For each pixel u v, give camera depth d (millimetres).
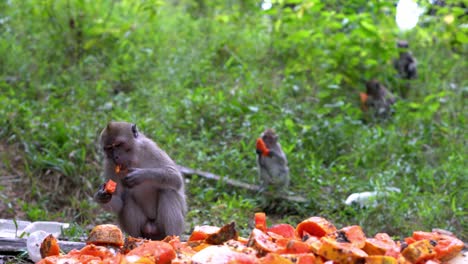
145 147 7906
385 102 14617
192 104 13383
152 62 15133
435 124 13648
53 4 16047
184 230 8648
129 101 13539
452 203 10258
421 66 16797
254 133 12602
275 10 15570
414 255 5332
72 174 10922
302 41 15805
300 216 10586
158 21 17531
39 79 14047
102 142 7883
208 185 11312
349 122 13250
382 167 11992
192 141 12430
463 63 17031
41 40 15273
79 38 15398
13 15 15961
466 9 17719
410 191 10891
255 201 10867
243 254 4988
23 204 10344
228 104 13398
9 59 14398
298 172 11789
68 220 10086
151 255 5258
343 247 5039
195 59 15383
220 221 9961
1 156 11336
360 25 14680
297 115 13656
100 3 17172
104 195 7406
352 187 11102
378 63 15578
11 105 12438
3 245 6953
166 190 7949
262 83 14555
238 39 16688
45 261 5340
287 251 5293
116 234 6086
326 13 14859
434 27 17250
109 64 14977
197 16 18688
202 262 4883
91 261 5277
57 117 12344
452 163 12008
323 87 14695
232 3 18828
